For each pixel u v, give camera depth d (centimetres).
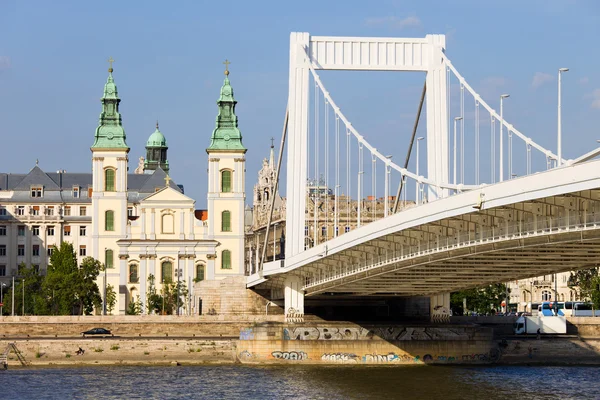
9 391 11669
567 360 15225
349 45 14275
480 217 8806
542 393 11100
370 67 14225
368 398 10712
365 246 11531
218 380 12444
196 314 19325
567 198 7606
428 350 14612
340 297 15838
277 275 15425
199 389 11625
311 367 13950
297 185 14388
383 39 14225
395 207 15162
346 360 14450
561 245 8256
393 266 11006
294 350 14500
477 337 14775
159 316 17462
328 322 15100
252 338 14575
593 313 18125
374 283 12712
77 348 15350
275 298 18225
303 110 14362
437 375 12900
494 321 16675
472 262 9912
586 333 16500
